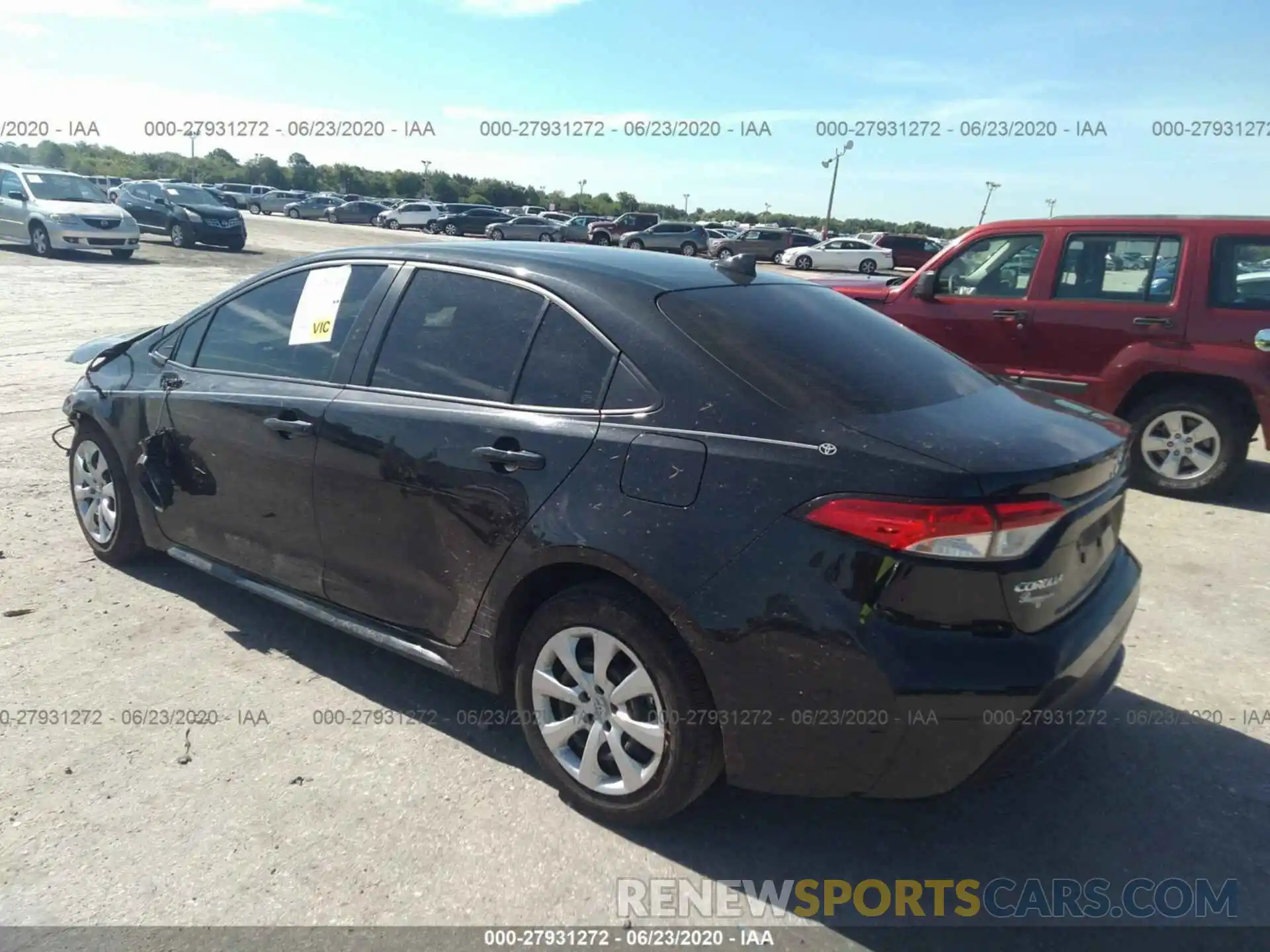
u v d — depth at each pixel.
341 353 3.61
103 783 3.02
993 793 3.15
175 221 25.91
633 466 2.73
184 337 4.36
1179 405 6.51
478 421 3.08
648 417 2.78
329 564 3.56
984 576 2.38
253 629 4.12
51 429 7.15
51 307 13.40
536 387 3.05
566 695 2.92
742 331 2.94
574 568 2.87
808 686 2.46
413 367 3.38
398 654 3.48
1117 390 6.63
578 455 2.84
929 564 2.36
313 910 2.52
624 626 2.71
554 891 2.63
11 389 8.45
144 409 4.27
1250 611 4.62
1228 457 6.40
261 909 2.52
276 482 3.67
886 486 2.41
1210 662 4.07
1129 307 6.57
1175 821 3.01
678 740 2.67
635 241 43.06
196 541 4.16
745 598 2.50
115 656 3.83
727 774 2.70
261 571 3.88
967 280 7.38
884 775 2.47
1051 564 2.49
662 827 2.92
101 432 4.61
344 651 3.96
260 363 3.91
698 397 2.74
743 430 2.63
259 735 3.31
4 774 3.04
